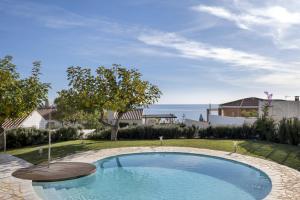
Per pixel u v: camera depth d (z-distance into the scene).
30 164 15.95
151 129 27.41
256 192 12.21
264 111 28.30
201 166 16.91
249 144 21.95
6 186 11.85
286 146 20.95
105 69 24.64
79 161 16.72
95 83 24.45
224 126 26.75
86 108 24.81
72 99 24.42
